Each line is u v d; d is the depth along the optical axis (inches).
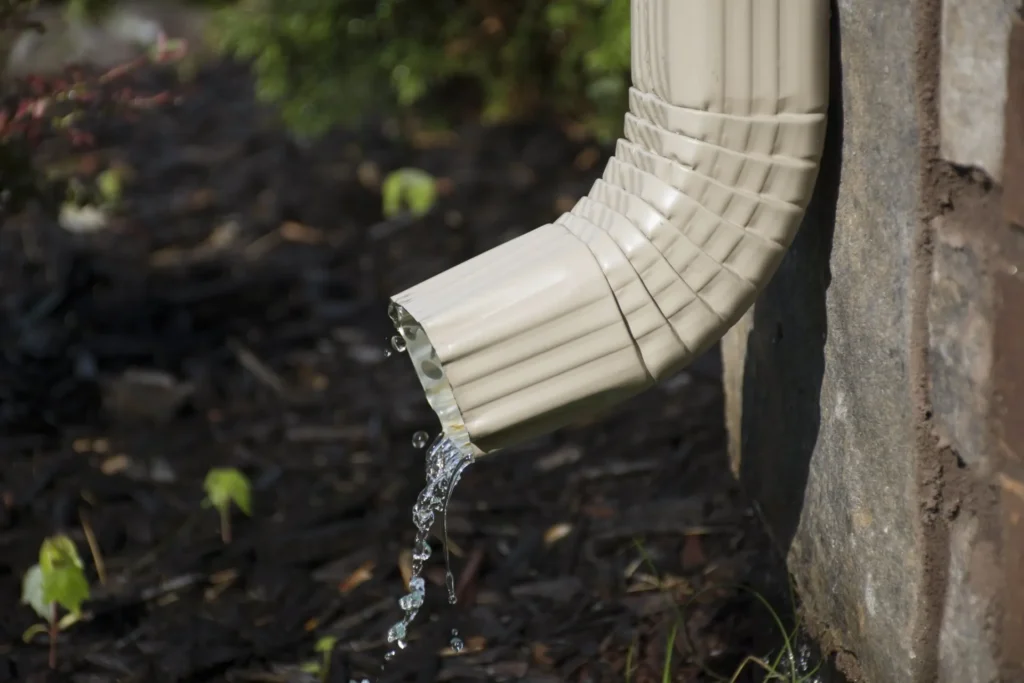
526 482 126.2
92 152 222.4
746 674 91.7
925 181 65.9
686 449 128.0
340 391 149.7
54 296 171.6
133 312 168.2
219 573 112.7
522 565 111.6
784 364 93.0
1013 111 57.9
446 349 75.3
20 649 101.3
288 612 106.4
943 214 66.1
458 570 111.5
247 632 103.4
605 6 182.7
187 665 98.3
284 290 176.1
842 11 73.8
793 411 91.7
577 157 219.8
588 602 104.3
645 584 105.8
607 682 93.7
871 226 72.6
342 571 112.5
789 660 90.8
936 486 68.9
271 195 212.1
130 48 271.7
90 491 126.5
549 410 76.6
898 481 71.6
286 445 137.3
